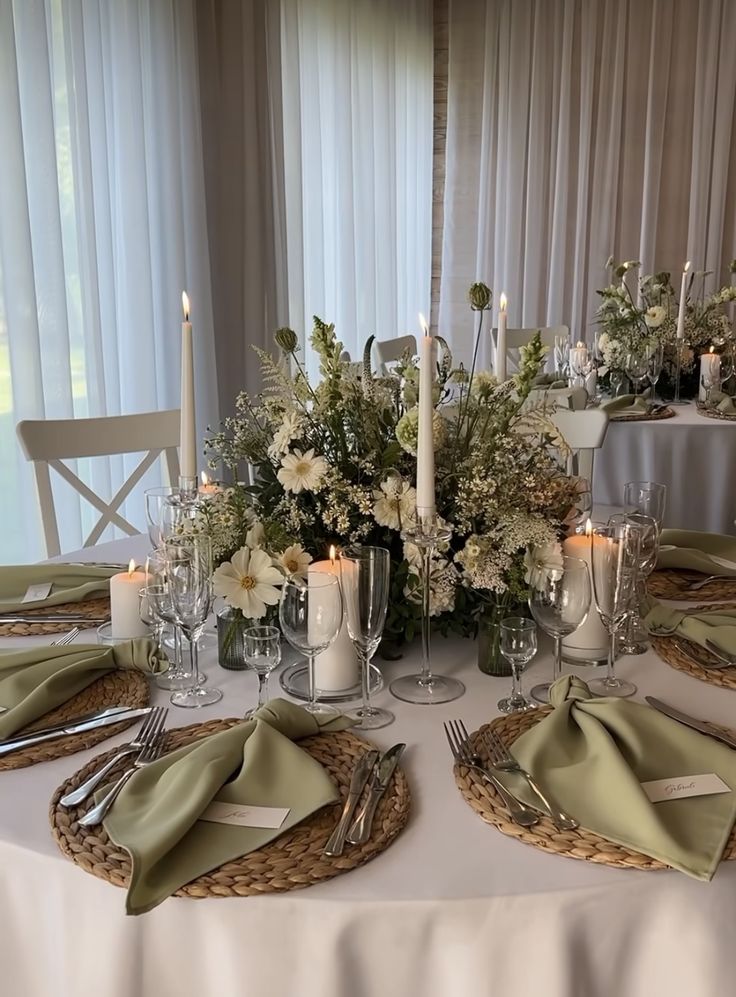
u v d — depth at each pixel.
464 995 0.81
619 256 5.51
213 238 3.63
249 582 1.20
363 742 1.04
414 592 1.23
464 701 1.18
